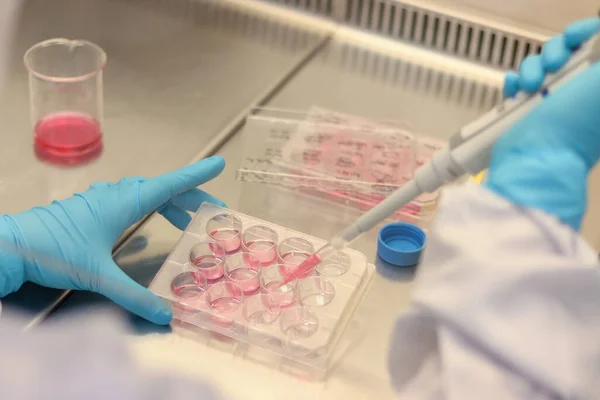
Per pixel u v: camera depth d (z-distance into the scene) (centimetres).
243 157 118
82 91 122
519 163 65
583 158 65
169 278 93
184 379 65
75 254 92
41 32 152
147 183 102
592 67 67
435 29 152
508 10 145
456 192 66
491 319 58
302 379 82
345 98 140
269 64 148
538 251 61
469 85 146
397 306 93
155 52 149
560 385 56
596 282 58
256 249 99
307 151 120
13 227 93
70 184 114
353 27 159
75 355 61
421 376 64
